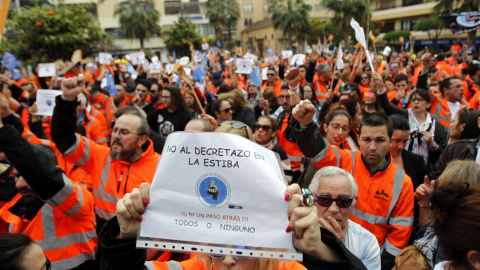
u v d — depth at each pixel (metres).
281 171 1.13
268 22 53.53
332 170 2.08
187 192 1.13
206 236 1.10
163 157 1.16
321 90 7.84
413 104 4.33
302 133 2.16
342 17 31.48
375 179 2.57
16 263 1.35
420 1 39.81
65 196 2.12
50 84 9.05
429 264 1.93
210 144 1.12
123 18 36.41
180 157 1.14
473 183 1.92
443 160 3.15
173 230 1.12
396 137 3.14
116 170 2.83
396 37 35.88
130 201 1.13
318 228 1.04
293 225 1.05
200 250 1.10
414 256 1.99
